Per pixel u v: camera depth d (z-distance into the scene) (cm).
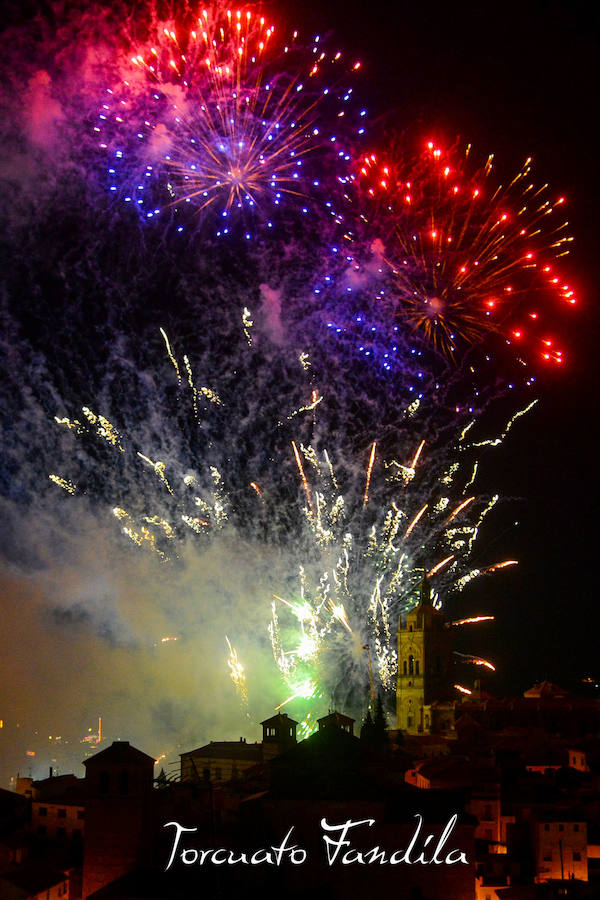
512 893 9338
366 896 8450
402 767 11094
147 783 8912
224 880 8394
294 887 8469
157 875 8394
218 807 9669
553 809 10756
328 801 8638
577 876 10344
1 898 9100
